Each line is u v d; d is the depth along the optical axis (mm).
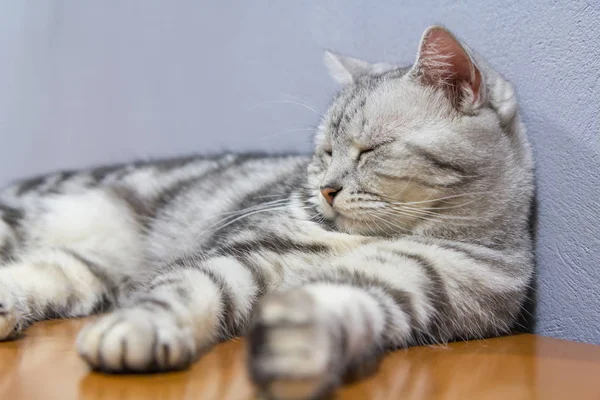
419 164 555
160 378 435
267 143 776
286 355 369
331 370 381
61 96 892
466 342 534
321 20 738
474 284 533
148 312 456
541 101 573
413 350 502
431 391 429
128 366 435
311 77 746
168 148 836
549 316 567
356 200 563
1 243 679
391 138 563
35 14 900
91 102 876
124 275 675
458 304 525
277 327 375
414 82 573
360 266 506
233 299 515
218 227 639
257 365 373
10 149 915
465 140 558
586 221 540
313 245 564
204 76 810
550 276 568
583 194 541
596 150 530
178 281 505
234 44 790
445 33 554
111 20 859
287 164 688
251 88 784
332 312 408
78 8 877
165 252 684
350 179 569
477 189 561
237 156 730
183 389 419
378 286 482
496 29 607
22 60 907
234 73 792
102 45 866
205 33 806
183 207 694
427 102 568
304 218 583
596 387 442
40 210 705
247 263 542
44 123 901
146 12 839
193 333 467
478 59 575
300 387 367
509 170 571
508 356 500
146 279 612
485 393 429
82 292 640
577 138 544
